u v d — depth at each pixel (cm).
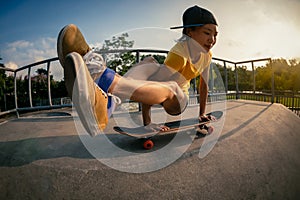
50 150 149
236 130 183
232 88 518
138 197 97
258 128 193
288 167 138
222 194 102
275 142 168
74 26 144
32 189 103
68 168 117
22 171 117
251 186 110
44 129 220
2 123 260
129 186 103
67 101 397
